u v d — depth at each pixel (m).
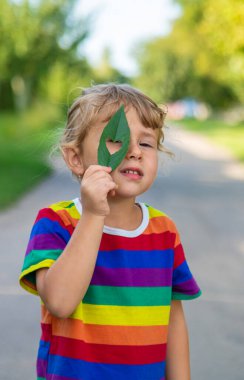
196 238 8.66
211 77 55.75
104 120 2.05
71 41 22.81
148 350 2.03
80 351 1.97
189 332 4.88
